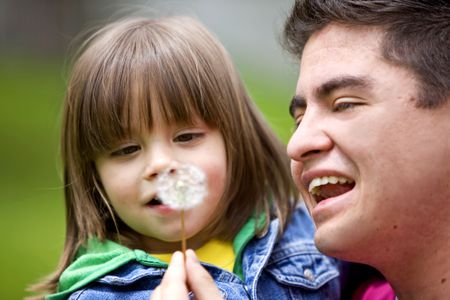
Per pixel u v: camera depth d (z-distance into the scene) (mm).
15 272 5805
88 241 2684
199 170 2340
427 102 2100
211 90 2641
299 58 2514
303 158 2246
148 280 2527
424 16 2146
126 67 2574
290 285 2689
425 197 2131
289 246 2795
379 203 2135
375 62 2152
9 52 11727
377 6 2172
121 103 2525
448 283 2240
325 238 2223
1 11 11789
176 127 2541
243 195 2816
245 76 9773
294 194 3018
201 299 2096
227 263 2703
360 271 2928
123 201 2568
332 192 2277
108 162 2594
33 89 10336
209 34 2879
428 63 2107
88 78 2643
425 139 2105
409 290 2320
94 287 2508
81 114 2662
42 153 8531
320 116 2238
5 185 7738
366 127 2131
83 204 2719
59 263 2770
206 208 2584
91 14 12016
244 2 12250
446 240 2197
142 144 2539
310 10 2326
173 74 2566
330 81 2188
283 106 8156
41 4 11969
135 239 2709
